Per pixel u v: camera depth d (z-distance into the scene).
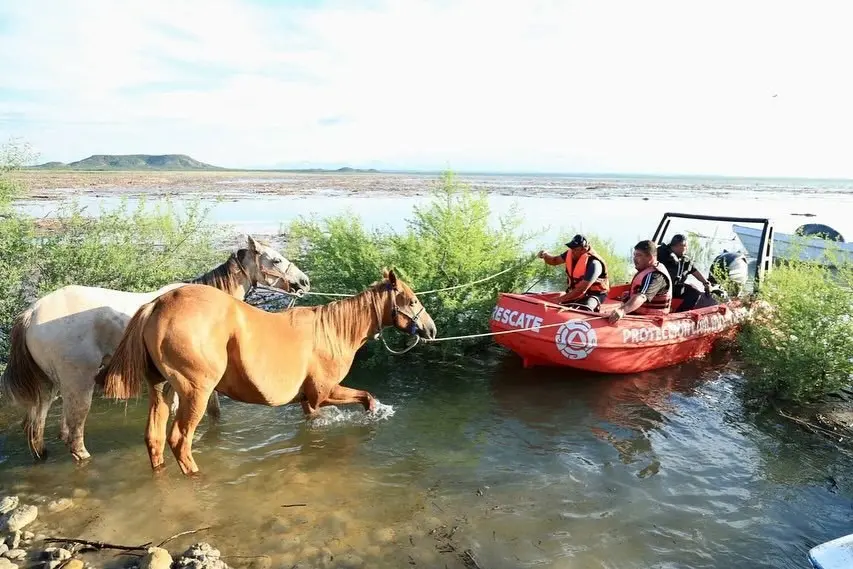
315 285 10.40
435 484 5.94
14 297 8.20
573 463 6.38
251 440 6.79
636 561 4.82
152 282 9.21
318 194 46.56
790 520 5.43
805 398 8.07
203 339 5.23
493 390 8.38
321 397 6.57
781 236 17.06
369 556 4.77
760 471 6.27
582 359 8.52
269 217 26.00
